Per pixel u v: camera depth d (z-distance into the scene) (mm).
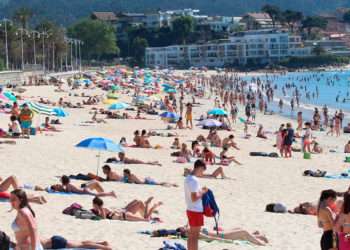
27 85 153500
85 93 136625
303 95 185500
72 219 28312
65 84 164625
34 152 48969
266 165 52219
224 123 82375
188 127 79688
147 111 95562
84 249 22828
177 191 37875
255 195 38844
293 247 25734
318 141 76812
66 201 32125
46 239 23031
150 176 43000
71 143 56219
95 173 42281
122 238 25422
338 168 52594
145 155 53031
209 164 51000
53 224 27266
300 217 32281
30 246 17625
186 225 27453
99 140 37344
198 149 53469
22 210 17766
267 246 25594
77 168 43656
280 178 45812
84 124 77438
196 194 20891
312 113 122625
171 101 121438
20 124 57438
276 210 33500
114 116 86812
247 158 56281
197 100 144125
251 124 93500
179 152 53094
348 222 18516
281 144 58906
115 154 51312
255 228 29266
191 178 21000
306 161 56062
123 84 169750
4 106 84375
